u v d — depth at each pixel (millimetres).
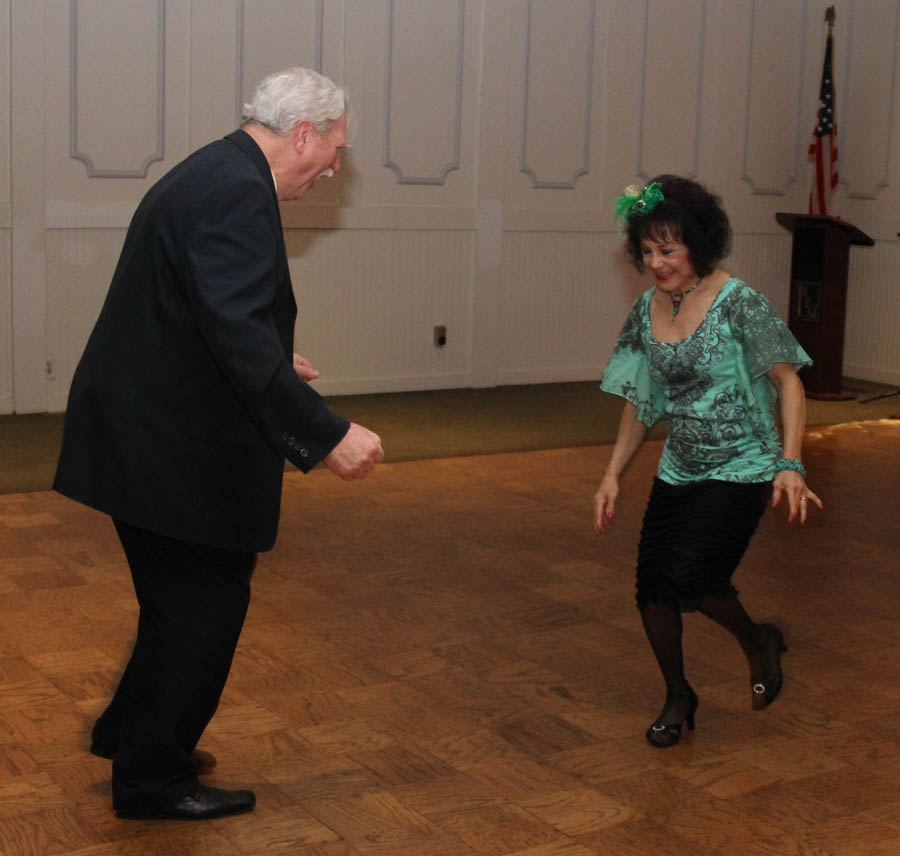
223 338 2264
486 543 4918
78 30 7000
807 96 9586
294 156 2469
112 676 3463
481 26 8219
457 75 8188
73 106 7051
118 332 2434
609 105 8820
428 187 8234
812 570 4664
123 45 7137
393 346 8312
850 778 2965
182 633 2510
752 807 2801
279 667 3570
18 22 6824
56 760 2932
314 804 2758
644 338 3045
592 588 4395
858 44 9391
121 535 2527
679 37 8992
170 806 2623
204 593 2523
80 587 4227
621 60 8805
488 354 8664
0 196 6945
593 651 3781
